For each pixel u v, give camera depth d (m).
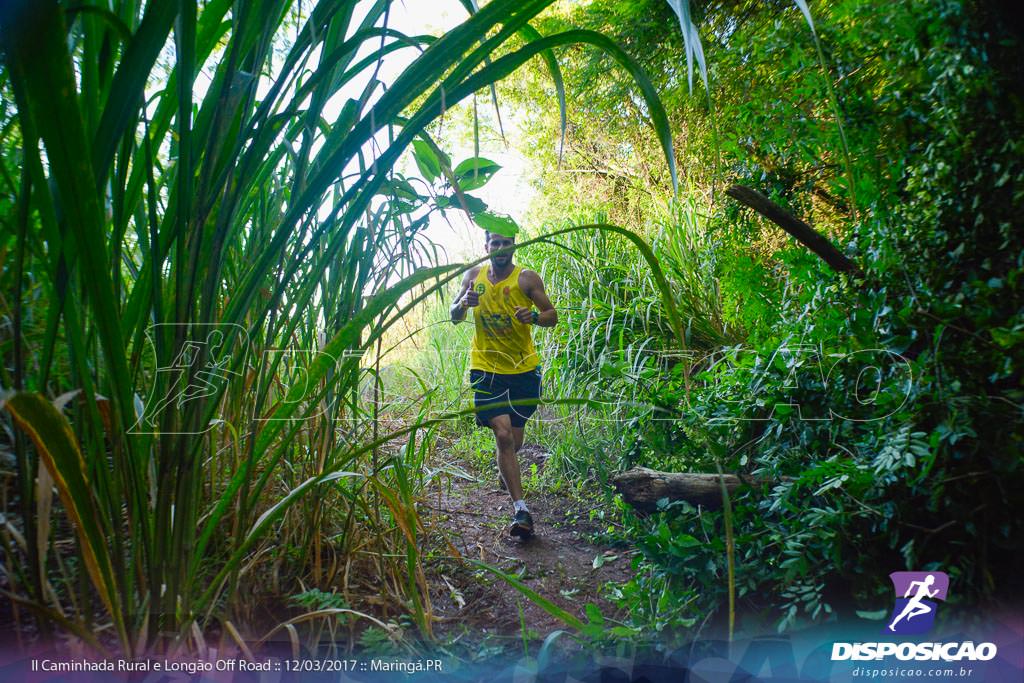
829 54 2.53
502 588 2.29
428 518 2.66
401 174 1.73
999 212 1.90
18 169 1.20
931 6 2.08
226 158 0.88
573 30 0.87
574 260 4.97
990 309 1.77
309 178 1.04
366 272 1.82
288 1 0.92
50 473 0.77
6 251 1.13
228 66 0.82
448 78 0.91
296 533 1.88
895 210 2.23
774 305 3.04
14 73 0.65
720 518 2.06
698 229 4.29
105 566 0.87
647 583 2.08
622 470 2.94
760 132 2.85
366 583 1.91
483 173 1.60
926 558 1.69
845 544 1.73
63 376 1.26
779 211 2.38
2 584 1.22
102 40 0.83
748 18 3.71
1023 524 1.58
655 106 0.85
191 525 0.97
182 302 0.87
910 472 1.72
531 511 3.25
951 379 1.76
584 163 6.17
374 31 0.92
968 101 2.01
